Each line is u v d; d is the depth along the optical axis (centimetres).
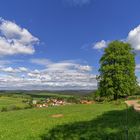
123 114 4253
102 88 8894
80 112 5066
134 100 8000
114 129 2797
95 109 5603
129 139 2247
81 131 2859
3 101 12150
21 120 4369
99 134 2598
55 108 6712
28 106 8656
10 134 3005
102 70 8919
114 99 8844
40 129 3198
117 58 8769
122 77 8625
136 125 2978
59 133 2855
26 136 2825
